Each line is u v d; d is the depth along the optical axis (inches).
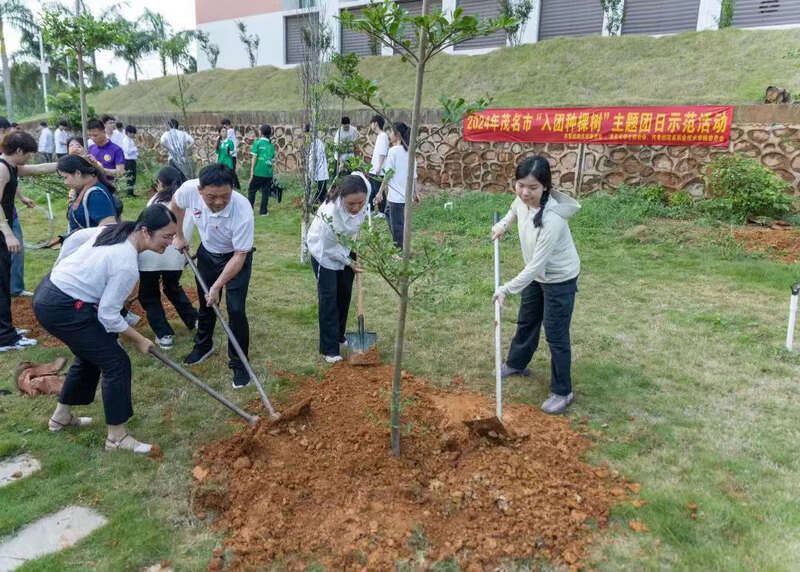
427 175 510.3
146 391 163.2
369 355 181.0
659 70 523.2
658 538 106.8
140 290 188.4
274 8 932.0
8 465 128.6
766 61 482.9
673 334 203.5
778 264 278.5
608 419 149.3
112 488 121.0
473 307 231.9
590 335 202.8
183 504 116.3
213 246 164.7
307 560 102.2
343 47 833.5
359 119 534.3
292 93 739.4
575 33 706.8
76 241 135.1
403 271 110.0
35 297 121.3
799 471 125.9
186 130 402.0
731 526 108.7
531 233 147.7
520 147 462.9
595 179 436.1
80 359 136.3
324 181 339.0
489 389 166.9
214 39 1023.6
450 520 111.1
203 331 180.4
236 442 136.2
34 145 190.9
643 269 281.7
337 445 134.3
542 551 103.9
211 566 100.3
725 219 358.6
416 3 749.3
